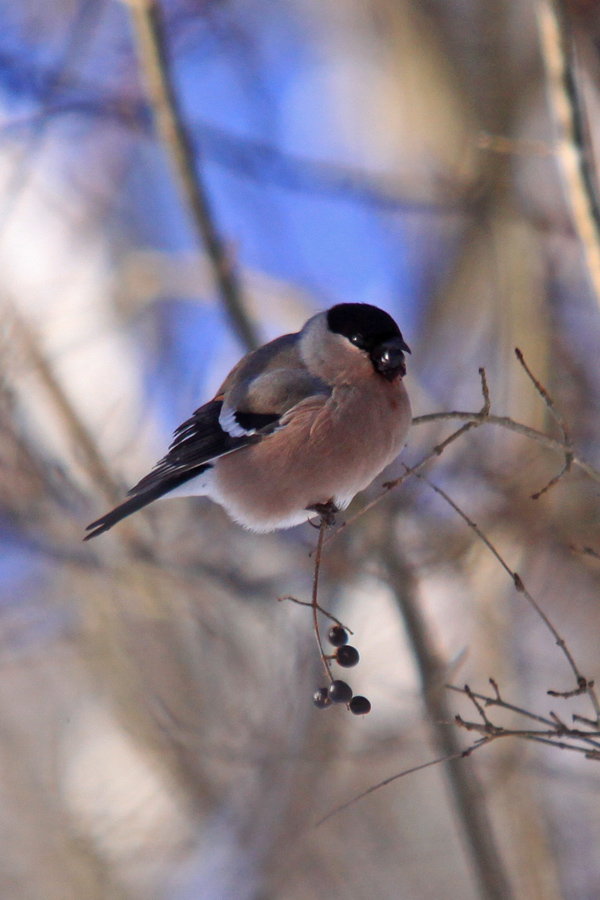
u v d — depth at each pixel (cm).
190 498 1246
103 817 1301
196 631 1262
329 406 791
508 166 1481
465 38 1712
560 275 1463
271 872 1159
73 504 1236
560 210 1548
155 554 1216
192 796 1259
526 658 1355
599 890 1288
